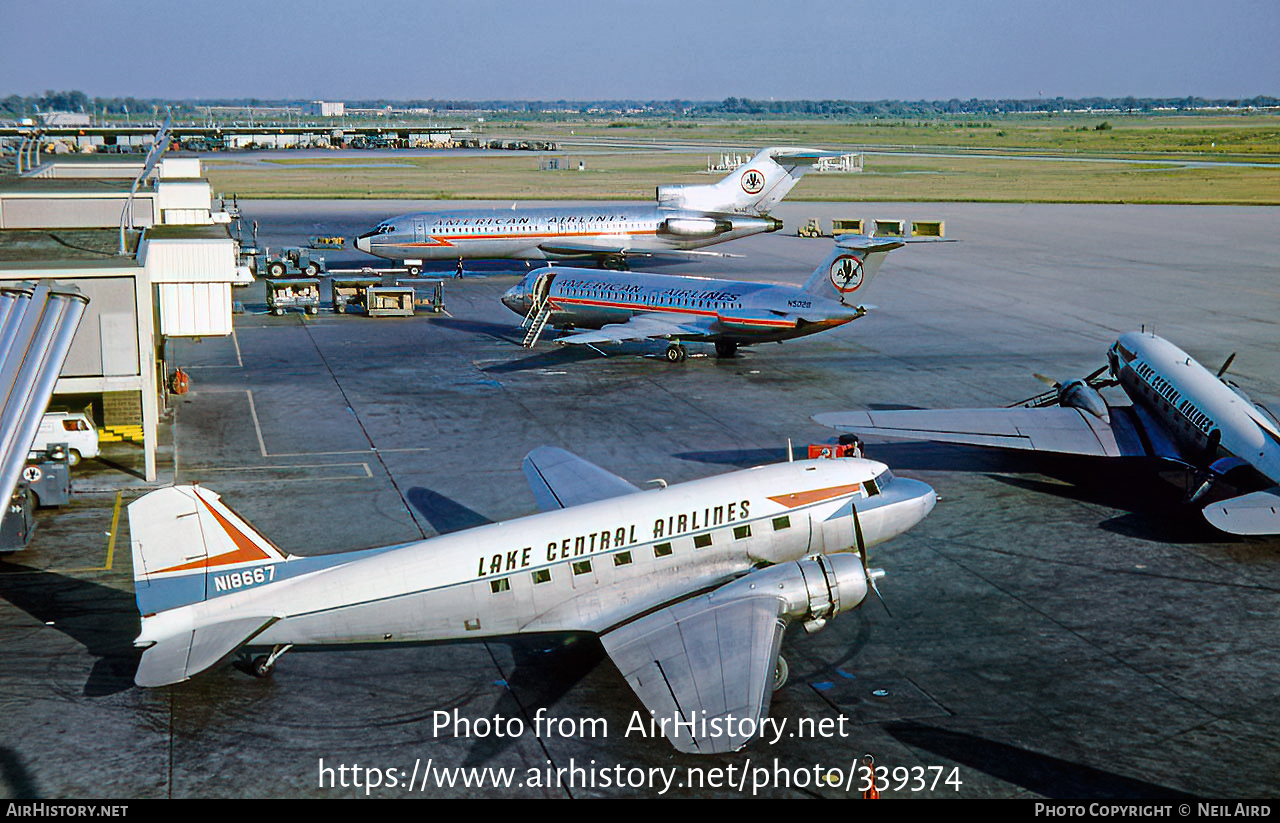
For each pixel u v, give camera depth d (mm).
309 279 76125
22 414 25484
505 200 148500
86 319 38969
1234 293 82750
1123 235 119688
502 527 24703
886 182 187500
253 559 23219
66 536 33156
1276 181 186750
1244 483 34188
